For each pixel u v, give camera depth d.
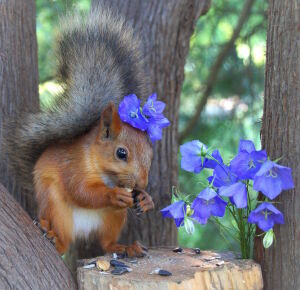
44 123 1.31
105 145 1.28
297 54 1.20
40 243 1.24
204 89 1.82
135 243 1.30
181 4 1.44
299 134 1.20
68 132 1.30
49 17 1.76
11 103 1.36
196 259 1.27
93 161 1.28
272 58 1.22
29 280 1.21
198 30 1.78
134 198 1.28
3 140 1.34
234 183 1.20
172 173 1.48
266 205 1.18
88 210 1.31
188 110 1.90
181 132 1.79
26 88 1.38
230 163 1.20
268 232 1.19
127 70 1.35
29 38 1.39
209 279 1.20
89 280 1.21
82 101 1.31
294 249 1.21
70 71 1.33
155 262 1.25
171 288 1.18
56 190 1.29
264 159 1.19
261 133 1.24
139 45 1.41
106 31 1.35
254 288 1.21
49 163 1.30
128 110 1.27
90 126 1.31
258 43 1.86
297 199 1.21
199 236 1.77
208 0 1.47
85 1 1.76
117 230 1.33
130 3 1.44
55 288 1.22
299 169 1.20
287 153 1.21
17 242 1.22
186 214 1.21
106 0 1.44
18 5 1.37
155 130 1.27
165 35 1.45
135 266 1.24
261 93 1.76
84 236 1.33
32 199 1.37
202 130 1.78
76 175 1.29
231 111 1.79
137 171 1.27
